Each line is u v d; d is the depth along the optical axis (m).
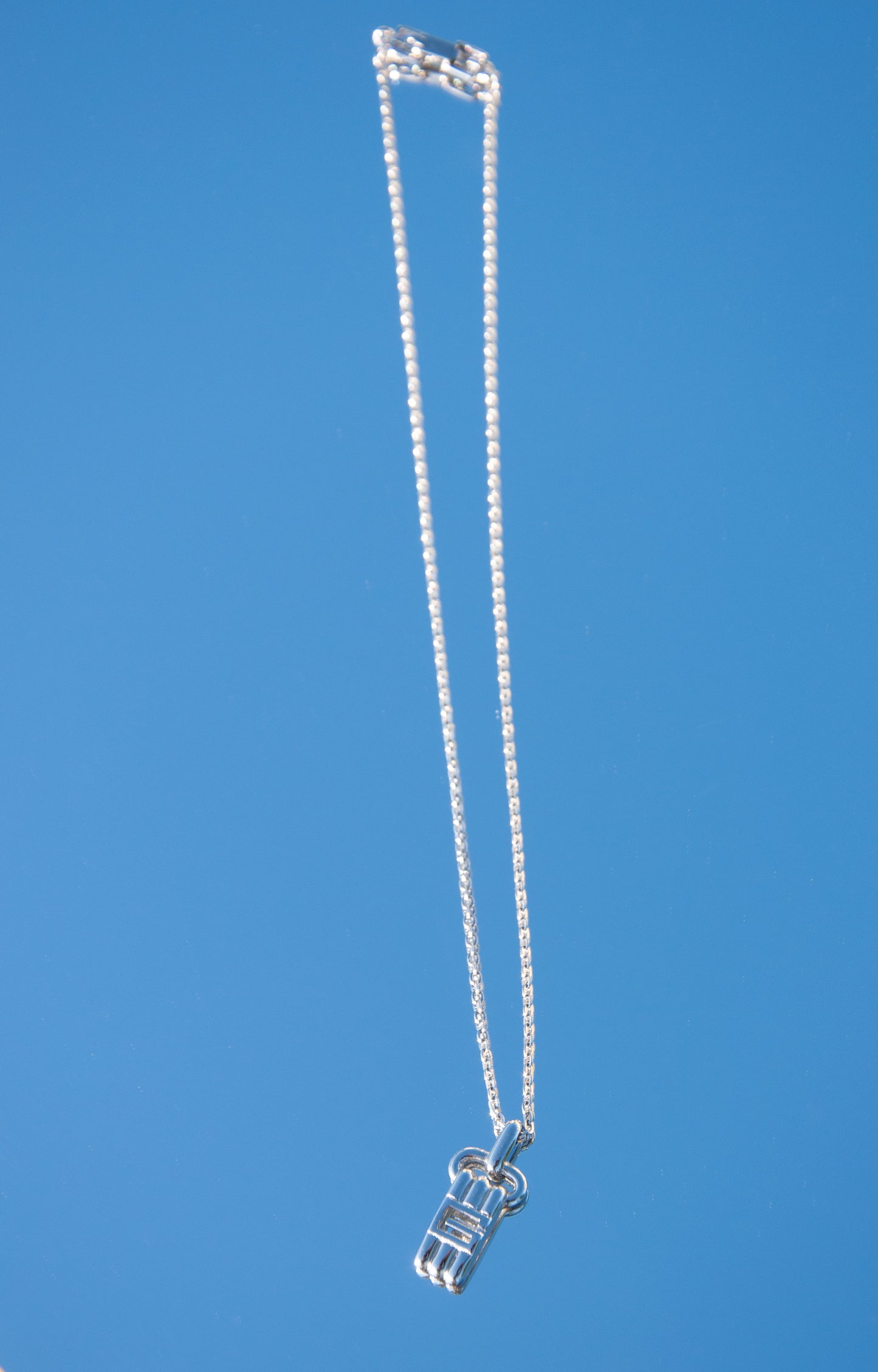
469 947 1.39
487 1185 1.33
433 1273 1.26
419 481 1.29
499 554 1.31
